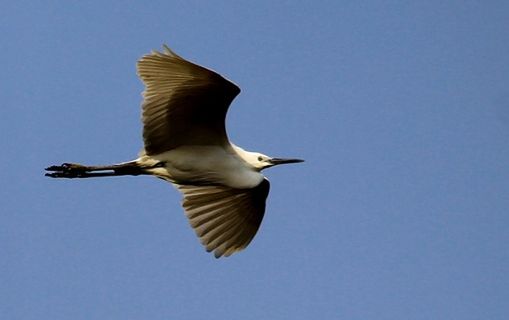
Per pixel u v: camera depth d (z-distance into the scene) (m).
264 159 17.25
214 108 15.48
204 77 14.85
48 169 16.31
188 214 16.61
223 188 16.62
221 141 16.14
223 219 16.75
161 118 15.42
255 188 16.75
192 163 16.02
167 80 14.96
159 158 15.94
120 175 16.28
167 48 14.47
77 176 16.25
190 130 15.79
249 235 16.88
